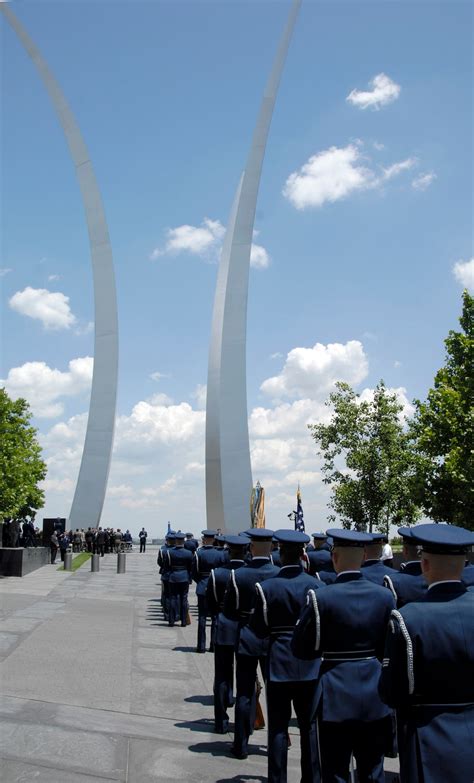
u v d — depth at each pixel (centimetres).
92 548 5309
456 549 455
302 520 2338
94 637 1565
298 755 844
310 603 573
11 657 1287
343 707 547
